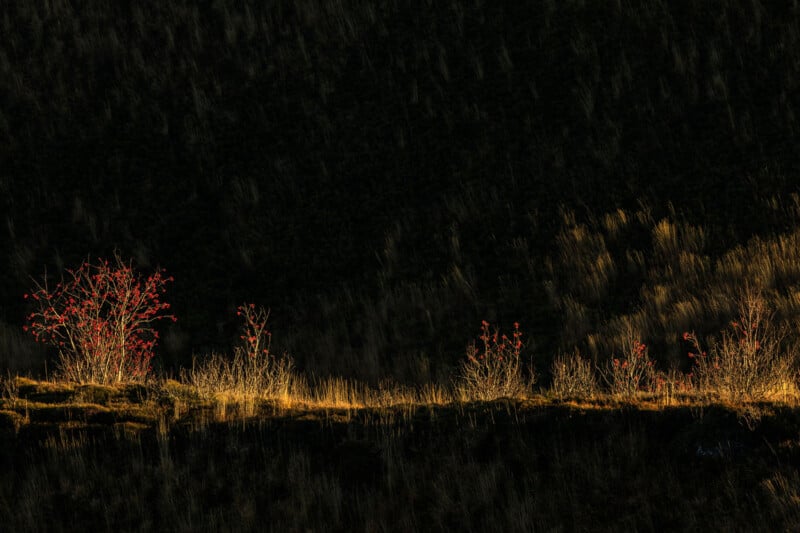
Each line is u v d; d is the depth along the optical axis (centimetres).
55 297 1584
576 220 1659
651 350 1276
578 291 1486
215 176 1919
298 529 632
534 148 1841
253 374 957
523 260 1588
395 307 1523
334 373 1350
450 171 1845
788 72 1886
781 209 1582
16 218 1833
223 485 684
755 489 614
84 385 856
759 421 688
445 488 664
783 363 925
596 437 714
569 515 625
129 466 707
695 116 1838
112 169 1950
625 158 1770
